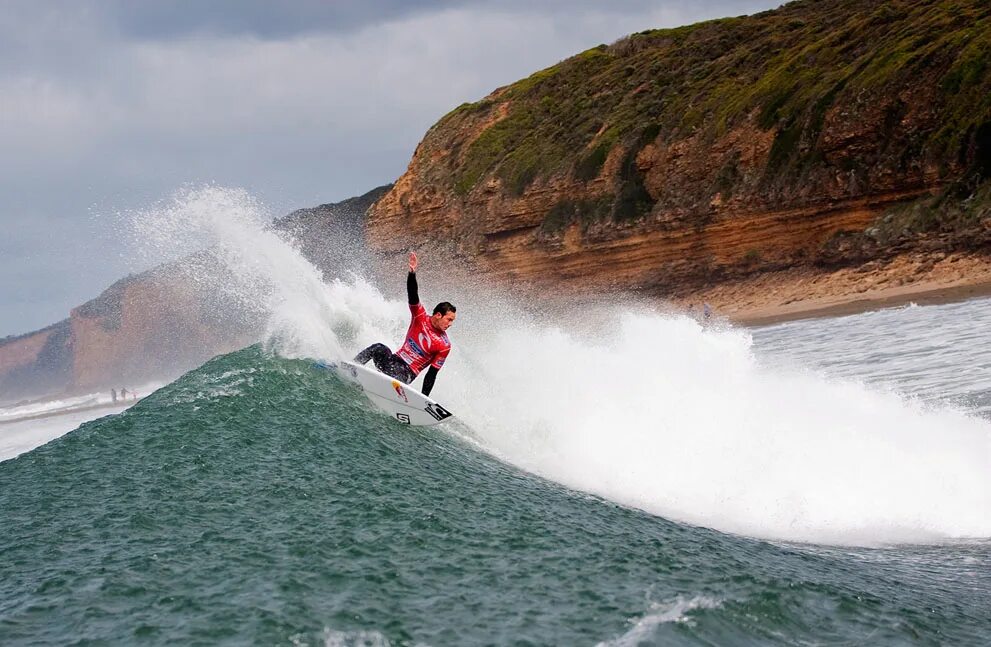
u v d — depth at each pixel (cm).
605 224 9781
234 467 1367
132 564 997
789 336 5531
